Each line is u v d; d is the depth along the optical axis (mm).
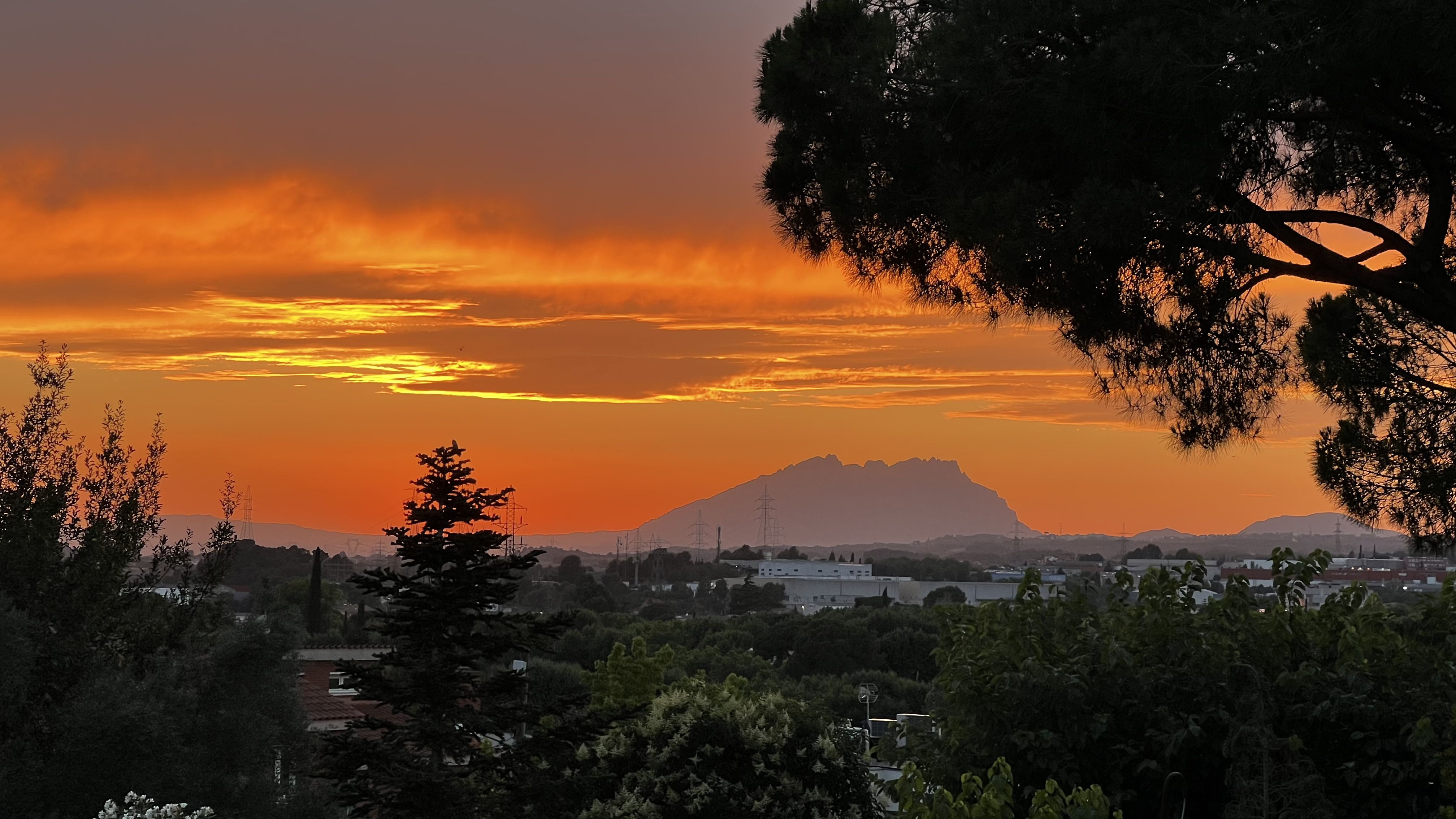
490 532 12672
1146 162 8953
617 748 16250
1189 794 8102
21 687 13570
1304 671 7828
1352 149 10008
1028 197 9070
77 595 15547
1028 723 8078
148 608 16750
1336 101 8609
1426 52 7711
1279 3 8289
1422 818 7539
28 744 13383
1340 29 7949
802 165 10641
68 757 12555
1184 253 9164
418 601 12625
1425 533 10602
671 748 16031
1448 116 8695
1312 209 10172
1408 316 10422
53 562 15711
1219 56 8336
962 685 8297
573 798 15188
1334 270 9000
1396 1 7504
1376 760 7746
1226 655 8062
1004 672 8227
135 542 16719
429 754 13484
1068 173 9422
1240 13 8227
